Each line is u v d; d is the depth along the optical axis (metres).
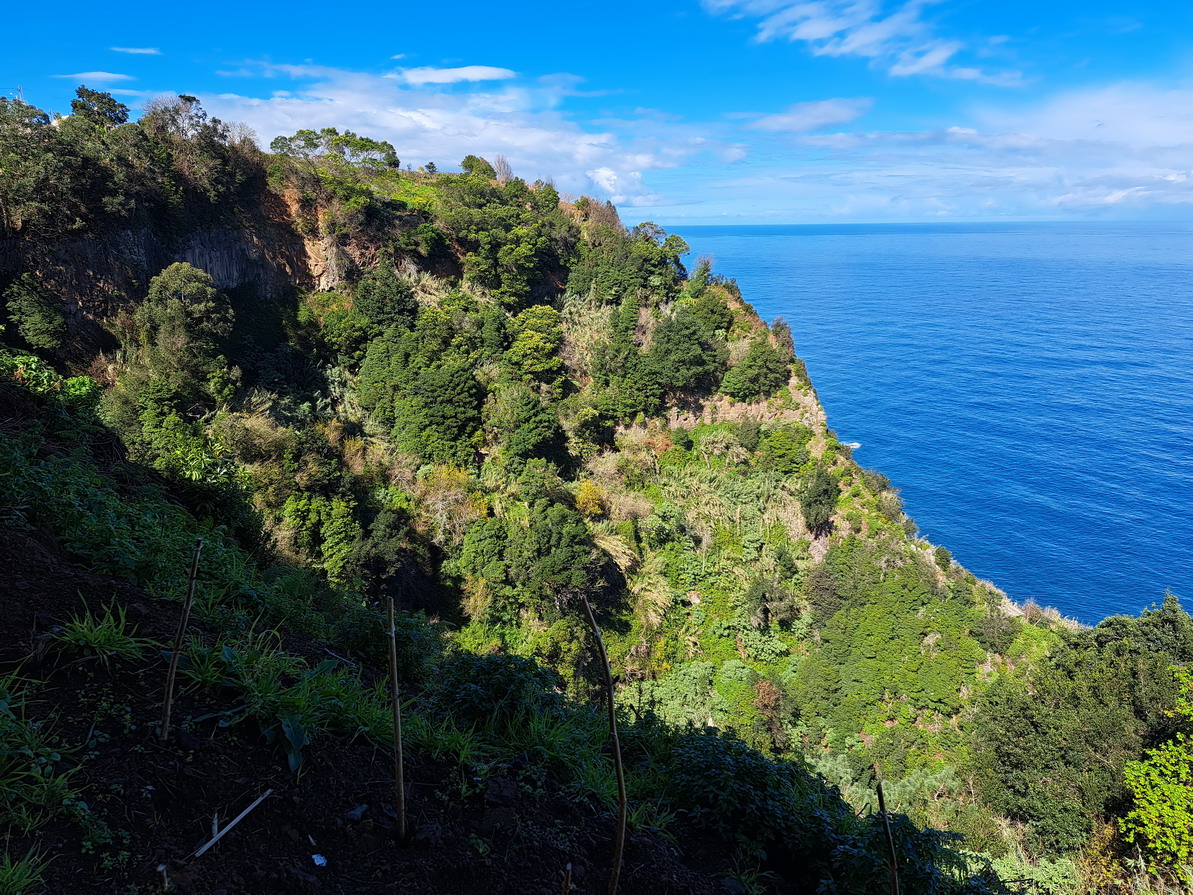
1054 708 25.64
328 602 11.56
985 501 106.31
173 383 36.81
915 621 43.34
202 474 12.47
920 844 6.18
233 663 5.38
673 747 7.71
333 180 57.62
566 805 5.73
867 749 38.34
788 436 55.72
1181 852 14.70
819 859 6.27
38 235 38.50
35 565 6.03
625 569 43.94
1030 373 183.62
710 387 60.81
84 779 4.27
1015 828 22.84
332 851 4.50
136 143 44.50
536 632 38.28
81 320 39.69
